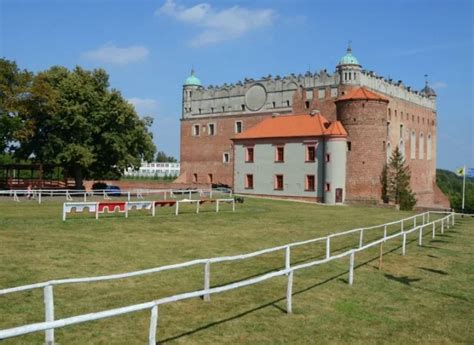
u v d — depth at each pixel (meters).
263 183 71.00
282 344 9.49
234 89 88.38
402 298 13.46
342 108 66.12
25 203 40.38
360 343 9.80
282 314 11.33
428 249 22.61
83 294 12.25
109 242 20.25
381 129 65.31
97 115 59.62
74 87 58.91
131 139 63.78
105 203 28.86
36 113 58.03
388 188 66.44
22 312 10.62
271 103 83.12
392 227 32.16
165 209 37.53
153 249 19.11
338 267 16.95
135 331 9.78
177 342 9.27
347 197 65.00
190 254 18.36
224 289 9.52
